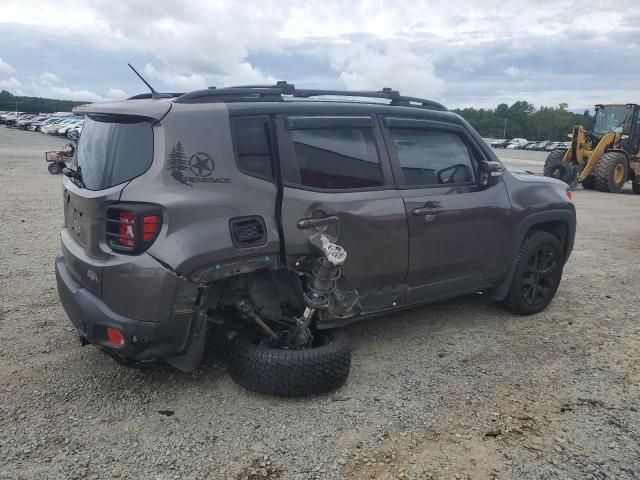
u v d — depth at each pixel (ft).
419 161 13.57
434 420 10.58
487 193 14.66
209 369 12.41
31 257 21.20
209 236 10.14
